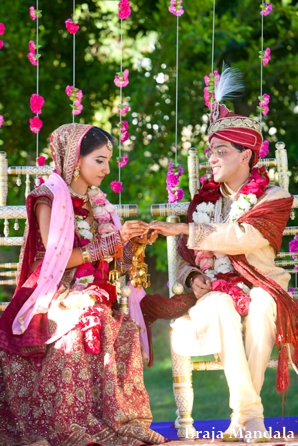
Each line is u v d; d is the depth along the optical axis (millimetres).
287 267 8508
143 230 4352
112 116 9977
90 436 3879
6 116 9680
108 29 10195
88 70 10062
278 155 5070
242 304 4309
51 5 10016
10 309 4246
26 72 9625
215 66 9742
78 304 4137
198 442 4090
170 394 8414
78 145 4387
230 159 4551
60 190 4332
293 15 9586
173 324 4457
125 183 9695
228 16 9562
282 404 4328
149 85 9805
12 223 9492
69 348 4035
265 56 5578
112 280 4477
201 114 9797
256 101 9789
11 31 9539
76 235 4398
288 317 4254
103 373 4055
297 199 4965
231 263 4520
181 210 4883
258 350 4191
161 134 9820
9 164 9742
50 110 9656
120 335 4254
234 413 4156
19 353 4109
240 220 4438
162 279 10562
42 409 4039
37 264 4375
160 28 9766
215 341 4207
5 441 3947
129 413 4062
